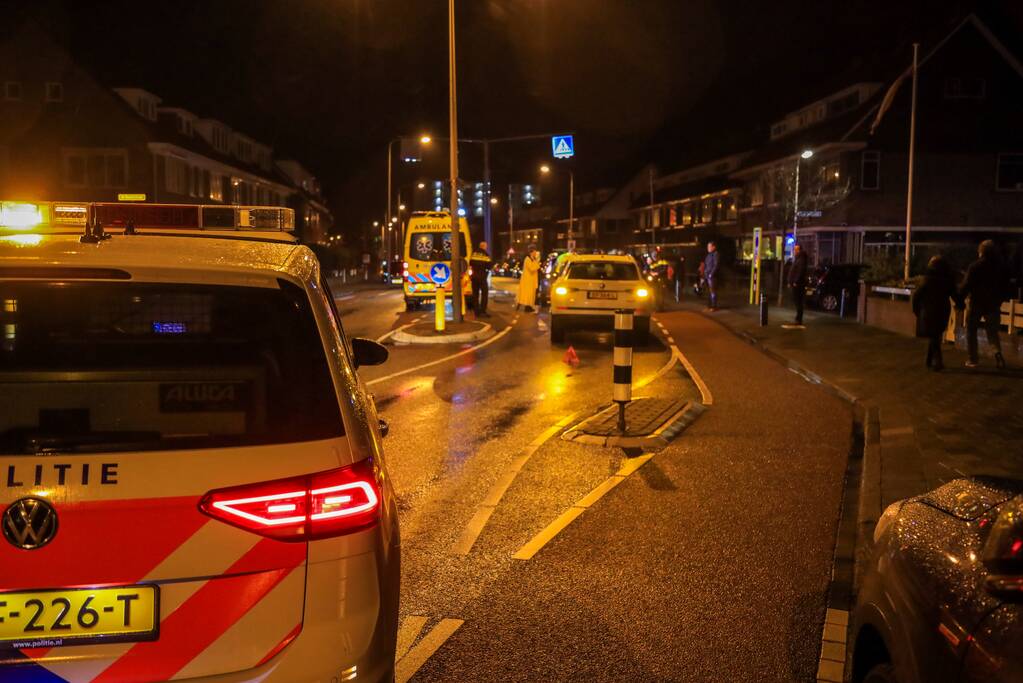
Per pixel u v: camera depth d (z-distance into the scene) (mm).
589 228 80500
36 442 2504
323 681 2586
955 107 38781
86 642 2453
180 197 44094
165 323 2842
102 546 2459
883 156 38875
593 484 7484
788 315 26047
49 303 2777
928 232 39094
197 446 2559
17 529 2418
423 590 5121
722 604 4938
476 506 6840
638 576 5359
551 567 5508
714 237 53500
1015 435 8914
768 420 10344
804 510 6738
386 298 37750
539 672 4125
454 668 4156
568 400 11828
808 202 40531
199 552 2512
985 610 2197
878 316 21578
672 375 14227
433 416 10680
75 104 41000
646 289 18375
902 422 9602
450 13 20156
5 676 2420
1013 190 38844
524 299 28172
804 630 4602
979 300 13656
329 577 2617
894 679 2664
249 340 2811
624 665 4203
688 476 7750
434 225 28562
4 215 4148
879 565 2969
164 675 2492
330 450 2672
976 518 2588
